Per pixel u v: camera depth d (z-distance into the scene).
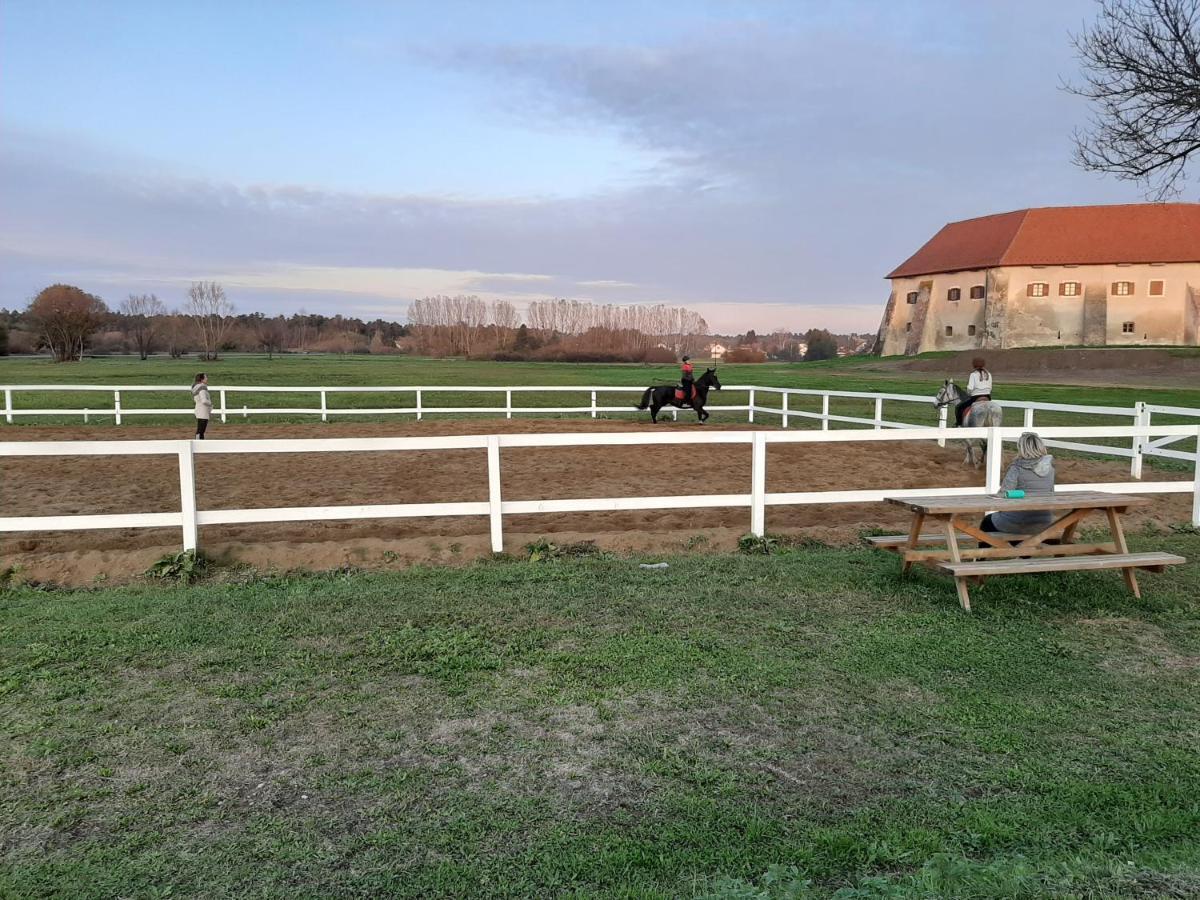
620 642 5.61
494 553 7.92
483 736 4.29
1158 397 31.02
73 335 88.75
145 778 3.85
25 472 13.49
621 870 3.15
